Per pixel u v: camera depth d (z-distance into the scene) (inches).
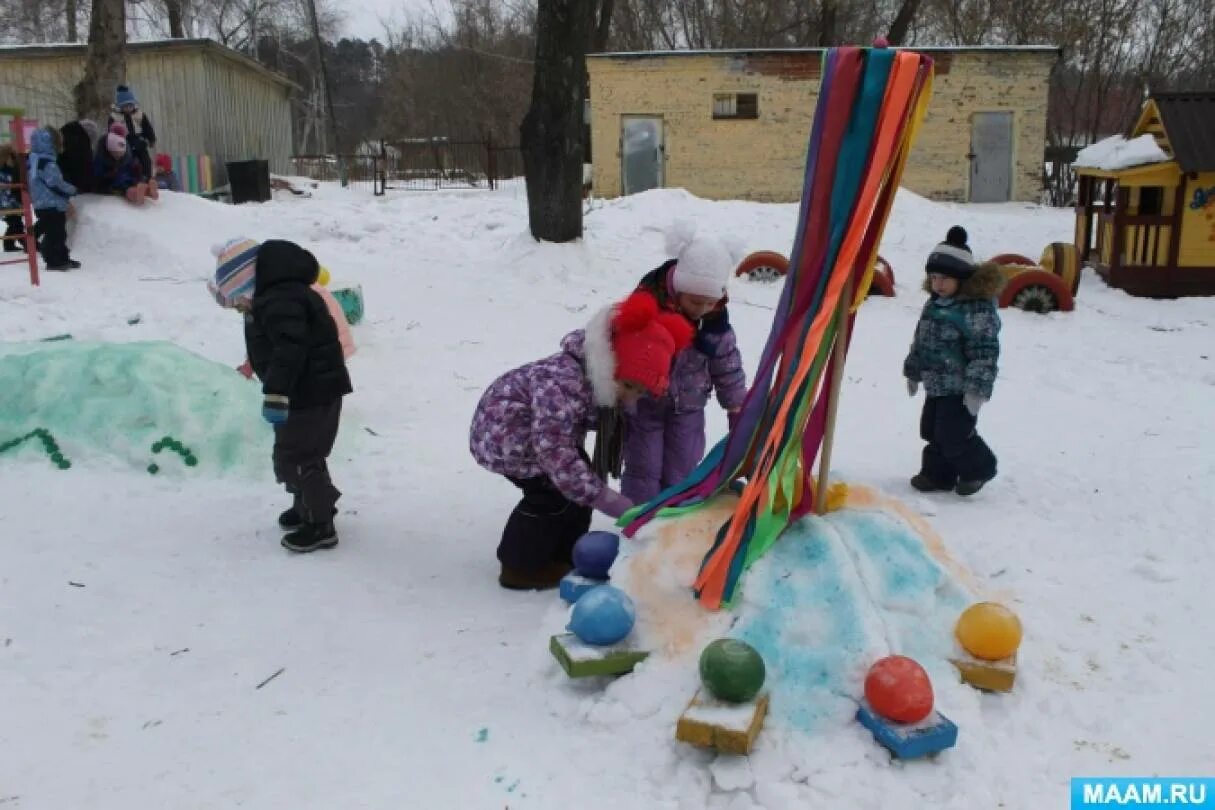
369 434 256.2
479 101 1951.3
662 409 179.6
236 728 130.1
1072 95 1469.0
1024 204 948.0
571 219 518.0
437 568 181.5
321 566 180.5
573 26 494.0
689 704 123.3
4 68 944.3
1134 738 127.7
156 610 162.2
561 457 153.8
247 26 2028.8
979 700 131.3
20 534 189.6
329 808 114.4
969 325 211.3
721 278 158.6
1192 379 339.3
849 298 144.5
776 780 116.1
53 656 147.3
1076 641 151.9
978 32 1354.6
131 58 922.7
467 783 118.7
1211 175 490.3
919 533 151.1
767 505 140.9
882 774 117.1
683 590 140.0
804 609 134.0
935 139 944.3
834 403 146.9
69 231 470.6
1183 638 153.8
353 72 2866.6
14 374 231.9
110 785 118.3
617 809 113.9
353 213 689.0
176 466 219.6
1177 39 1384.1
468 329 382.3
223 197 937.5
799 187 939.3
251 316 189.5
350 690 139.3
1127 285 506.6
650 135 942.4
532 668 142.6
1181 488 223.5
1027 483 229.1
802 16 1445.6
